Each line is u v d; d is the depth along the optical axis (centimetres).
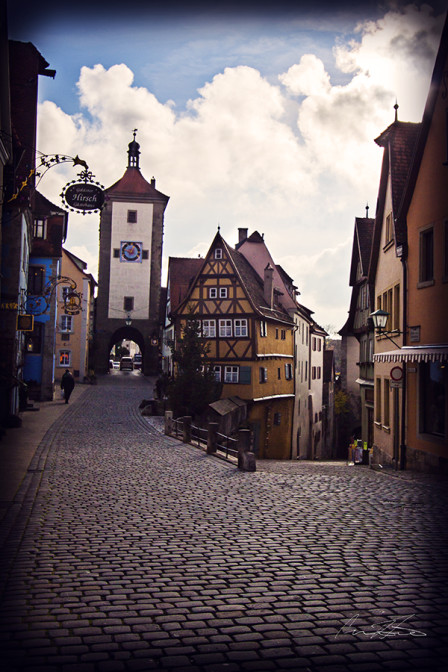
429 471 1480
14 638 454
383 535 764
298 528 799
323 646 447
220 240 3469
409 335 1616
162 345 6444
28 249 2780
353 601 534
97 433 2023
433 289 1451
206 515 875
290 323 4112
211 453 1648
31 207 2283
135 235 6538
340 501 1000
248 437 1420
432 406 1512
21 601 525
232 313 3416
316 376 5388
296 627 480
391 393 1872
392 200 1873
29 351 3141
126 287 6500
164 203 6575
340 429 4447
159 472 1295
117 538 737
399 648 445
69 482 1127
